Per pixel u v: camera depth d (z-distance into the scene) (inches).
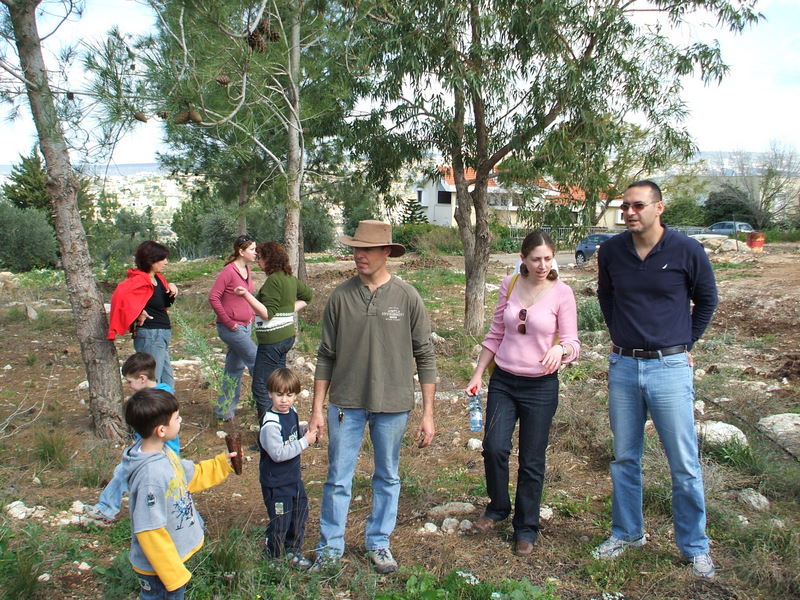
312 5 312.5
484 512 167.0
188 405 275.9
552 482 191.2
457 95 375.2
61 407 268.4
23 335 412.8
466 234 401.7
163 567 106.6
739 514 161.9
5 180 1354.6
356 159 417.4
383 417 143.7
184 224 1517.0
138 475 108.0
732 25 339.6
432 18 327.9
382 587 139.0
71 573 140.6
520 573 142.8
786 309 452.8
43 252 1001.5
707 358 341.7
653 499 172.2
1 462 205.9
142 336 227.8
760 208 1764.3
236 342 237.9
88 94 204.4
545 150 343.0
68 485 195.0
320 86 347.6
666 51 350.9
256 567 138.2
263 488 146.6
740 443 199.5
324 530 145.7
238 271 238.4
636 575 139.5
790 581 130.6
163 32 234.4
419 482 190.9
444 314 525.0
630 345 142.2
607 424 225.5
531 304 154.1
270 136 490.0
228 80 240.5
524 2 317.4
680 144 372.8
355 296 143.3
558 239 374.3
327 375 148.6
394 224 1473.9
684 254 137.0
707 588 133.6
